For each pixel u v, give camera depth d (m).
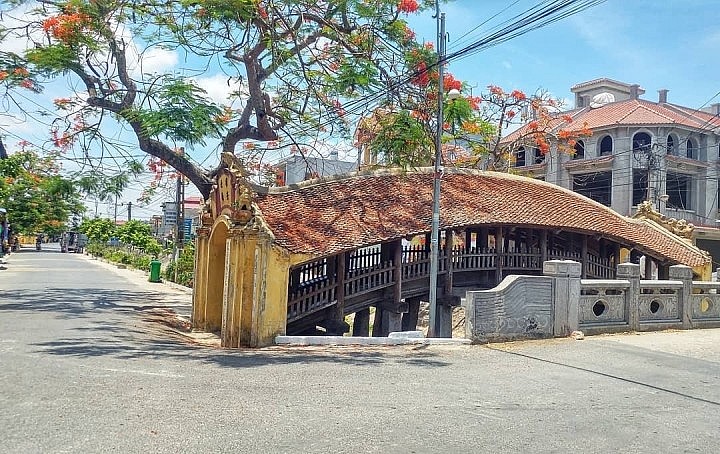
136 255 49.88
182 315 19.41
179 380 8.09
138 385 7.60
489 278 18.84
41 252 73.31
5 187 36.50
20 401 6.52
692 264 20.59
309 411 6.72
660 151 32.16
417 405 7.21
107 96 17.84
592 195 35.38
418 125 15.49
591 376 9.36
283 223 14.23
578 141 35.50
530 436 6.12
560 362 10.51
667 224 23.02
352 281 15.48
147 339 12.31
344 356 10.99
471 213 16.91
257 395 7.41
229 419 6.24
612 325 13.96
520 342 12.65
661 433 6.42
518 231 19.88
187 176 18.02
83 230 80.19
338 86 16.25
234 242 13.32
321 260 15.12
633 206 32.62
